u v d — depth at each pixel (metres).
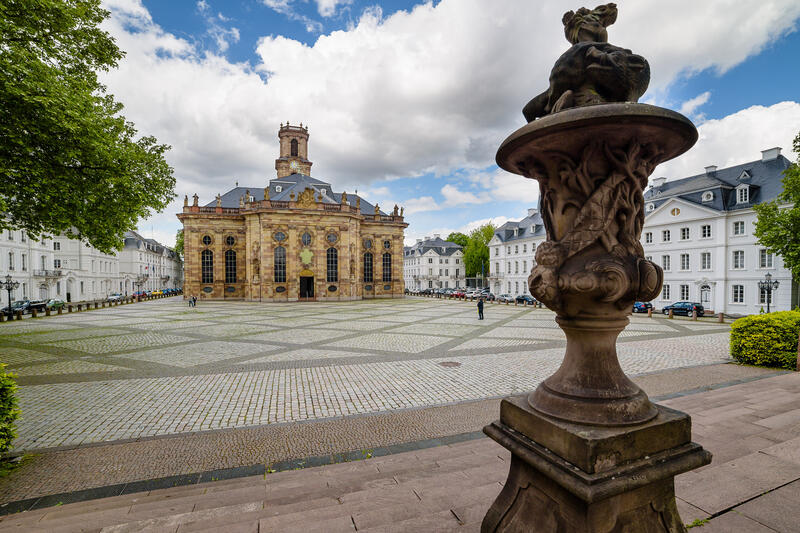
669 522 1.96
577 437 1.77
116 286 62.44
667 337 15.80
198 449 5.38
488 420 6.45
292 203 45.84
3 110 9.62
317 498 3.42
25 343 14.76
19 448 5.45
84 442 5.66
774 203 20.12
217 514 3.08
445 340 15.24
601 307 2.06
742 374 9.21
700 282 31.34
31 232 13.80
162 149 14.44
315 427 6.20
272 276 44.53
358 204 50.16
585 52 2.18
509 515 2.20
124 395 8.04
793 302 26.42
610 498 1.77
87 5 11.99
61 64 12.30
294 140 58.28
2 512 3.87
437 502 3.01
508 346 13.78
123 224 14.06
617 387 2.04
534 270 2.20
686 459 1.93
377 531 2.56
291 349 13.41
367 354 12.44
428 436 5.78
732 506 2.65
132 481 4.48
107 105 13.70
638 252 2.14
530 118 2.71
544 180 2.36
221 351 13.06
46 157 11.14
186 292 46.12
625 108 1.73
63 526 2.96
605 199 2.05
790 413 4.89
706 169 35.81
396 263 54.06
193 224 46.50
